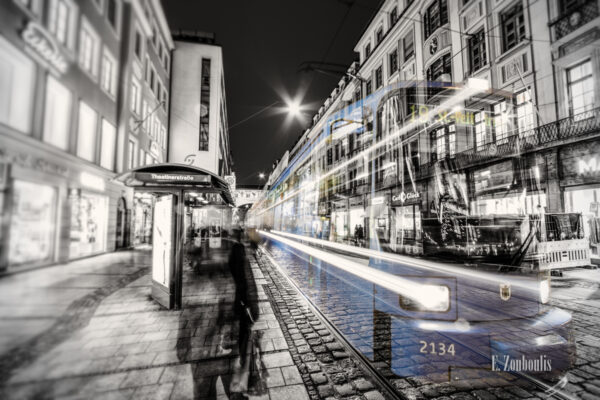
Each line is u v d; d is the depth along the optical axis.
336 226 28.42
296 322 4.61
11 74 6.36
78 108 9.27
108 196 11.78
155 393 2.59
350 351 3.53
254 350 3.51
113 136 12.28
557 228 8.40
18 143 6.42
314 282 7.79
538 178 11.25
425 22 17.36
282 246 20.11
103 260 10.39
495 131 13.03
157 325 4.20
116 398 2.49
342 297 6.16
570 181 10.27
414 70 18.20
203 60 28.09
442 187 15.18
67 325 4.03
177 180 4.93
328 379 2.96
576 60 10.16
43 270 6.75
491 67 13.23
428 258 11.06
